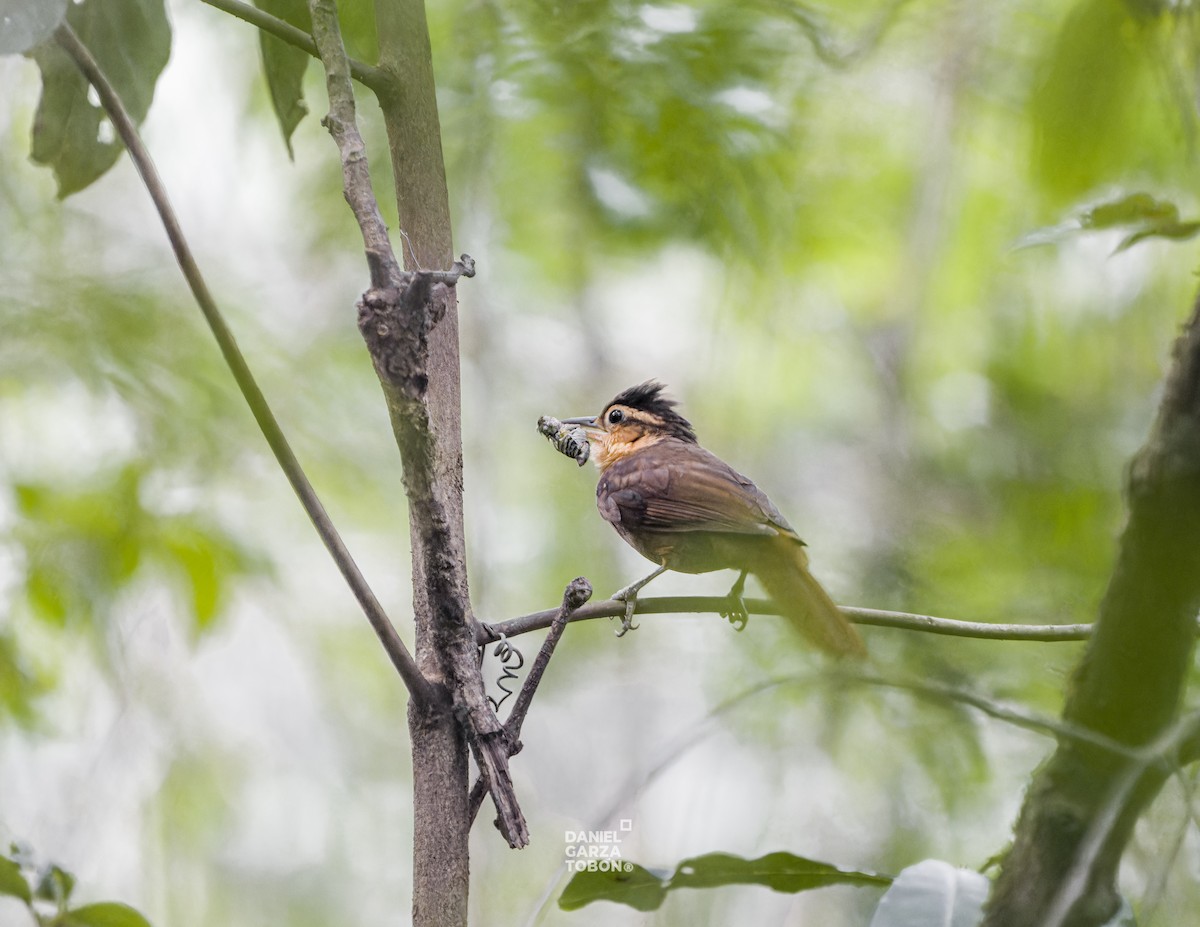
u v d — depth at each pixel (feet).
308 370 41.24
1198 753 14.05
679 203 34.86
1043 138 20.92
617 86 31.68
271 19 16.03
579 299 47.21
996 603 35.91
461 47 32.60
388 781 46.83
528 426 49.47
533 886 40.27
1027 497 40.29
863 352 49.83
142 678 40.34
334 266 44.57
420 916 14.83
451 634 15.14
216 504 37.58
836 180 42.34
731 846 30.71
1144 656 13.76
